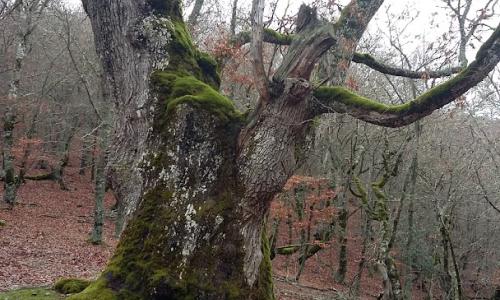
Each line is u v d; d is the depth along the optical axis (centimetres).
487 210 1608
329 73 682
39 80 2473
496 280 1667
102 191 1689
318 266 2259
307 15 543
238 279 537
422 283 2077
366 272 2355
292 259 2283
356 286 1719
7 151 1978
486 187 1418
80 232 1883
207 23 1498
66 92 2581
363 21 691
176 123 551
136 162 577
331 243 1875
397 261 1839
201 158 549
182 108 550
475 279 1809
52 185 2859
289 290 1585
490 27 762
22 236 1569
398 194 1834
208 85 611
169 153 552
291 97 520
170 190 545
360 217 2333
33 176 2727
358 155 1475
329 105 538
